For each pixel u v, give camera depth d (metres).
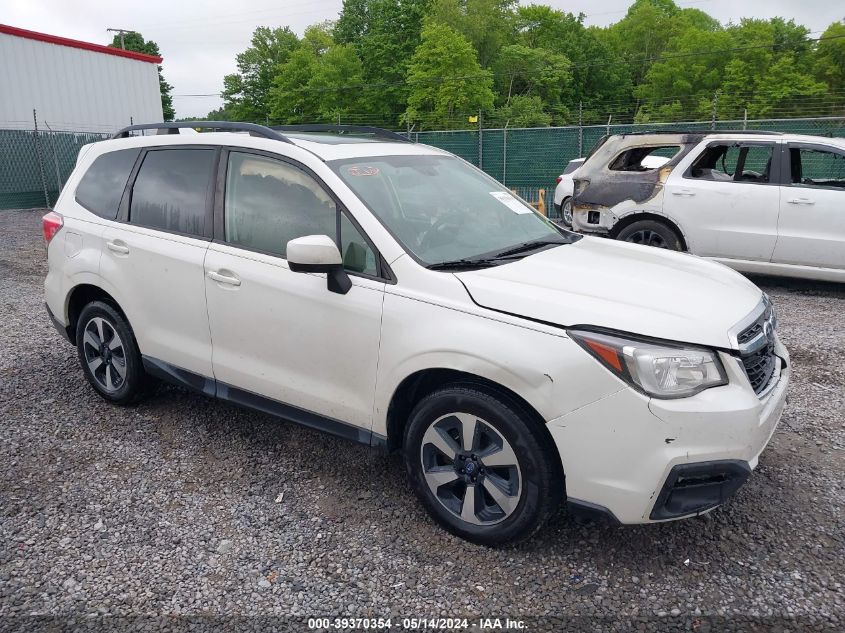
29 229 15.80
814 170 8.23
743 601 2.83
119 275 4.38
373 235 3.38
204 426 4.50
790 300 7.98
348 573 3.04
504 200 4.23
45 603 2.86
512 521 3.04
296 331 3.57
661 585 2.93
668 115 79.81
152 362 4.33
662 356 2.75
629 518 2.82
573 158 22.06
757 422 2.86
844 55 74.88
